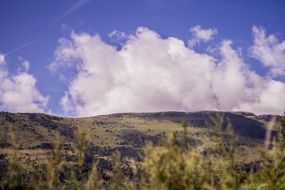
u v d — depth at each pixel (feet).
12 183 63.98
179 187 57.62
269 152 63.31
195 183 57.98
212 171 59.47
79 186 66.69
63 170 66.33
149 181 62.13
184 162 58.18
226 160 59.77
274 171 64.54
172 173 57.88
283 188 64.13
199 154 58.90
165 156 58.29
